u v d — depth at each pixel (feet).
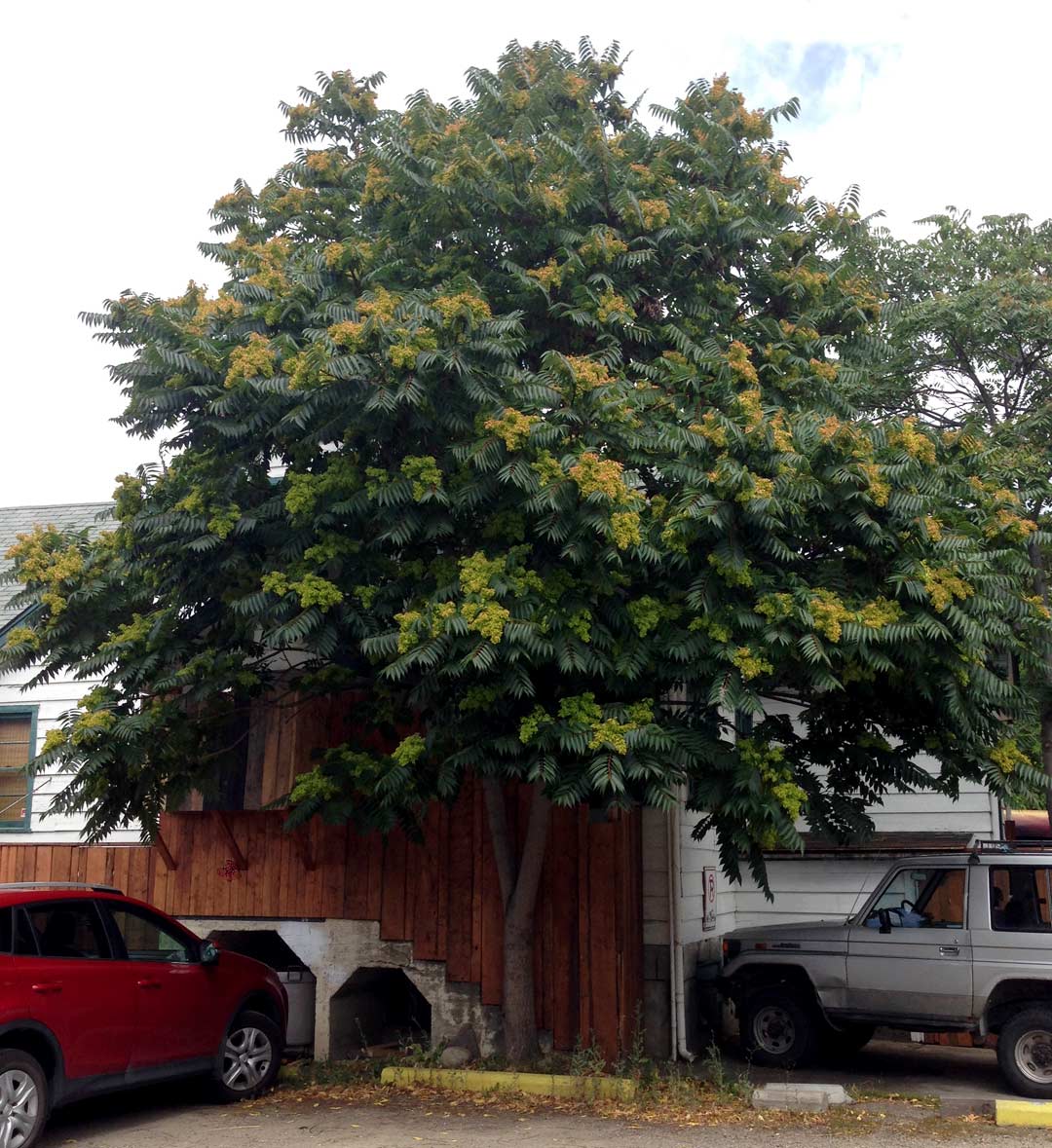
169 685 32.48
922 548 28.81
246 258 36.40
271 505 32.65
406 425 31.04
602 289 34.63
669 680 30.25
